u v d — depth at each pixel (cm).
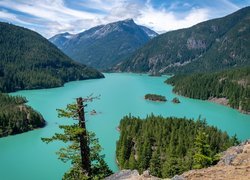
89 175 3119
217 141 9681
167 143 10062
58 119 17188
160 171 7781
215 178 2777
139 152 9175
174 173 6956
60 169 10006
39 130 15038
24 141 13250
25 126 14912
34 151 11825
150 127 11325
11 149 12150
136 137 10925
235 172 2900
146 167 8706
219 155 4784
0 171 9875
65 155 3170
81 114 2995
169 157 8088
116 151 10519
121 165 9338
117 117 17175
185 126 11556
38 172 9781
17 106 17112
